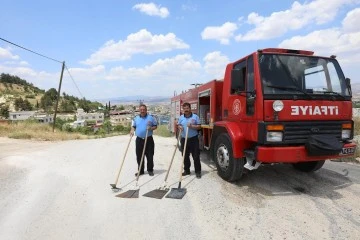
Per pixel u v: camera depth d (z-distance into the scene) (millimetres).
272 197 5711
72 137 20469
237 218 4809
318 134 5699
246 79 6148
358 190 6062
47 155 10789
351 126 6055
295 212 5004
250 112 5902
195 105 9555
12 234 4406
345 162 9000
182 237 4246
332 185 6406
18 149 12883
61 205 5500
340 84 6180
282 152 5391
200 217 4867
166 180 6785
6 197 6020
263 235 4262
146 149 7414
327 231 4348
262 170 7621
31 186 6738
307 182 6629
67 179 7242
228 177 6547
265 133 5438
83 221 4805
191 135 7102
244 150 6180
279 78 5715
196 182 6723
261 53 5820
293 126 5543
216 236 4254
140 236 4293
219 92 7836
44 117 95938
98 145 14016
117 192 6168
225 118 7098
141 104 7328
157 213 5051
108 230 4484
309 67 5988
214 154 7145
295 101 5562
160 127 23875
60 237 4301
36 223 4754
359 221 4652
